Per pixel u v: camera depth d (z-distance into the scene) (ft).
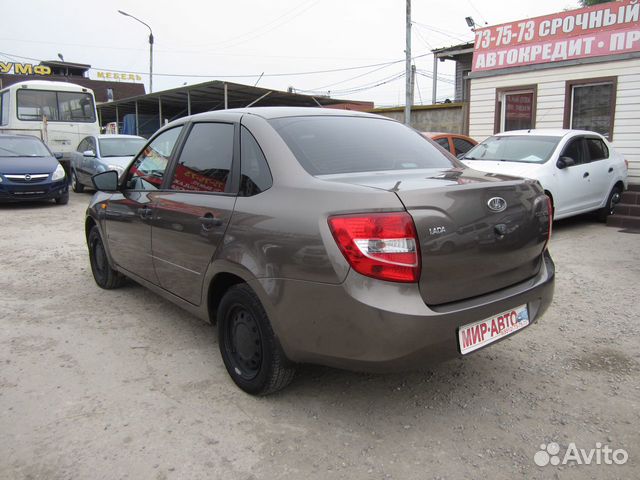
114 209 15.49
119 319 15.20
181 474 8.39
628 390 11.01
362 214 8.40
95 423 9.79
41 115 52.95
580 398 10.71
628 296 17.08
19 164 38.88
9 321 15.03
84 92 55.06
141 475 8.36
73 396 10.79
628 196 32.27
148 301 16.80
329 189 9.09
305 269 8.87
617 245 24.77
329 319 8.73
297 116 11.71
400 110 62.08
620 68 35.91
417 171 10.87
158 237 13.04
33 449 9.01
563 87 38.91
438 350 8.77
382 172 10.46
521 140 29.58
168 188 13.11
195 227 11.42
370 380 11.46
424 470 8.50
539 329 14.35
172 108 93.56
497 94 42.83
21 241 26.43
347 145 11.16
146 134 97.45
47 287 18.37
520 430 9.60
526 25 40.32
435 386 11.22
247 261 9.86
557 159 27.27
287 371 10.11
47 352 12.93
